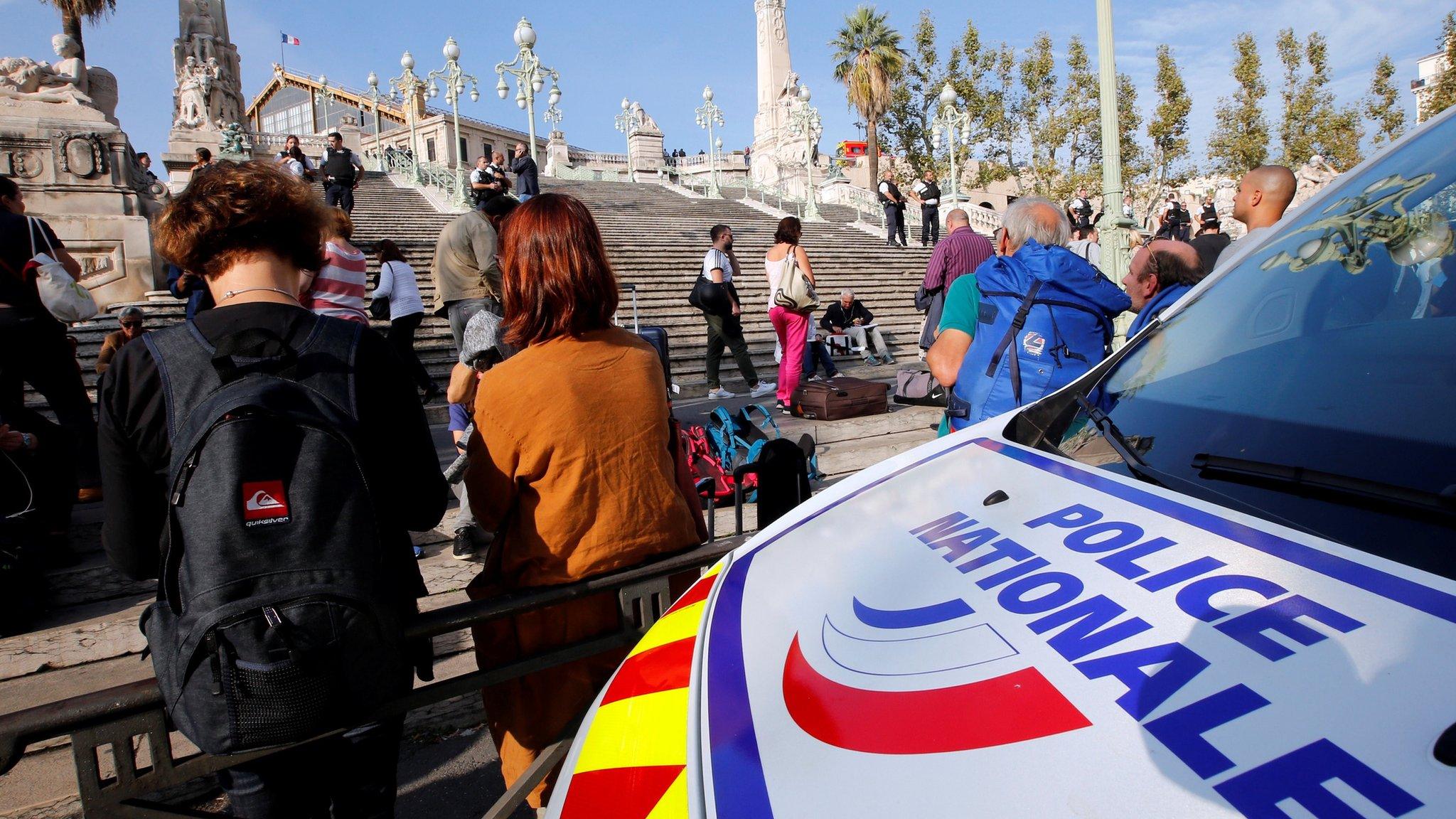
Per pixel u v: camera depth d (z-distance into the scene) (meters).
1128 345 2.01
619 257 13.24
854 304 11.71
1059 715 0.94
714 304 7.77
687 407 7.68
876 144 36.00
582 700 1.95
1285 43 35.44
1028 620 1.13
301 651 1.33
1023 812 0.83
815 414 6.50
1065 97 35.62
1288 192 3.81
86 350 8.30
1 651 3.07
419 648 1.79
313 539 1.38
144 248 10.97
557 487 1.85
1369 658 0.88
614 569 1.90
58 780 2.72
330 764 1.62
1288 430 1.39
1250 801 0.77
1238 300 1.83
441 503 1.75
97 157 10.83
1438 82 29.84
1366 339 1.52
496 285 4.17
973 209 22.39
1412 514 1.09
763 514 2.69
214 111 22.81
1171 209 16.62
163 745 1.44
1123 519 1.33
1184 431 1.55
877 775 0.94
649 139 39.53
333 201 13.77
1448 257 1.54
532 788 1.83
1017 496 1.54
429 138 43.84
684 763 1.12
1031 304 2.99
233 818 1.54
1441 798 0.71
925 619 1.21
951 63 37.72
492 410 1.87
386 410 1.61
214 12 23.42
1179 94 34.94
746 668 1.27
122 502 1.47
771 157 38.19
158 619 1.45
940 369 3.25
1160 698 0.91
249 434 1.38
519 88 17.38
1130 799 0.81
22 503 3.29
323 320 1.59
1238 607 1.02
